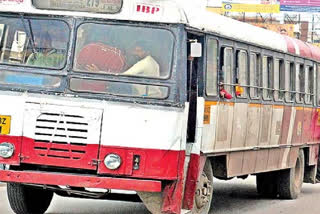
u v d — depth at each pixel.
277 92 18.00
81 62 11.96
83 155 11.70
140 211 16.02
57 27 12.10
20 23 12.19
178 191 11.98
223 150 14.55
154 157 11.77
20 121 11.80
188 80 12.71
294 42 19.64
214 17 14.07
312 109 21.19
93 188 12.02
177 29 11.98
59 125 11.74
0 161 11.84
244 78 15.70
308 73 20.78
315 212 17.23
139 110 11.77
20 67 12.04
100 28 12.04
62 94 11.84
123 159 11.73
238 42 15.28
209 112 13.73
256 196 20.44
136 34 12.01
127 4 11.99
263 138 17.05
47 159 11.74
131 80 11.88
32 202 14.20
